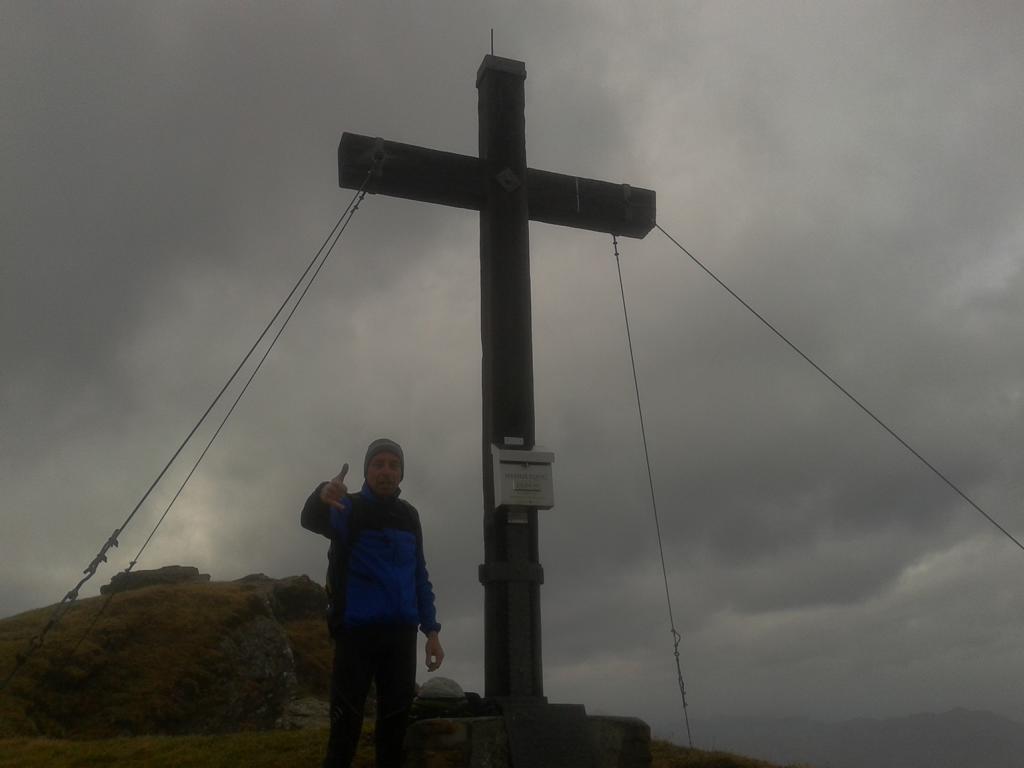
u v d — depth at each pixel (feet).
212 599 66.59
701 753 22.88
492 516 18.99
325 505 13.04
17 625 60.18
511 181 21.80
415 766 15.49
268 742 22.84
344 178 21.26
